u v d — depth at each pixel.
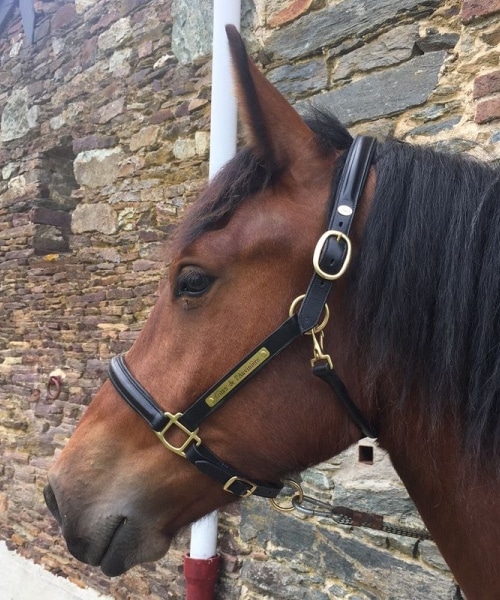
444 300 1.03
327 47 2.52
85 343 3.72
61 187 4.34
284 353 1.11
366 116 2.35
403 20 2.27
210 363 1.13
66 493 1.23
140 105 3.43
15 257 4.36
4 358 4.44
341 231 1.05
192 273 1.13
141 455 1.21
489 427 1.03
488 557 1.09
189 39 3.11
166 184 3.26
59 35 4.07
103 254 3.63
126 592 3.32
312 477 2.50
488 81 2.00
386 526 1.49
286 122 1.14
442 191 1.07
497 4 1.99
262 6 2.76
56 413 3.91
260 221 1.11
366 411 1.12
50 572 3.86
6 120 4.53
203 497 1.23
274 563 2.63
